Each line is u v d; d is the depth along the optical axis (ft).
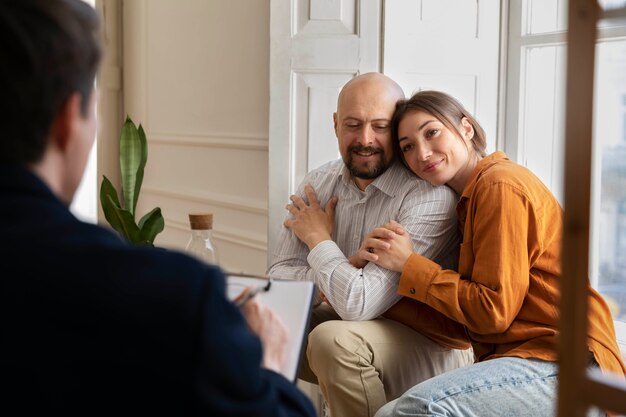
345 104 8.31
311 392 10.57
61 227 2.82
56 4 2.87
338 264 7.90
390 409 6.98
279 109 10.39
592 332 6.87
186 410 2.66
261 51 12.46
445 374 6.95
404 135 7.89
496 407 6.73
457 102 7.95
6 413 2.66
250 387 2.80
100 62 3.07
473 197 7.42
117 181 16.21
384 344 7.64
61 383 2.66
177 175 14.80
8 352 2.67
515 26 10.71
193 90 14.15
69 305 2.69
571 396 2.90
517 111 10.79
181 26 14.37
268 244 10.53
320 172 9.07
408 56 10.43
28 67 2.75
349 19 10.33
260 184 12.59
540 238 7.12
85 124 3.02
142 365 2.66
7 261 2.73
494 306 7.01
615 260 10.39
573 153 2.85
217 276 2.85
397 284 7.76
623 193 10.28
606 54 10.19
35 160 2.87
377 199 8.38
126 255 2.79
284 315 3.83
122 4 15.96
